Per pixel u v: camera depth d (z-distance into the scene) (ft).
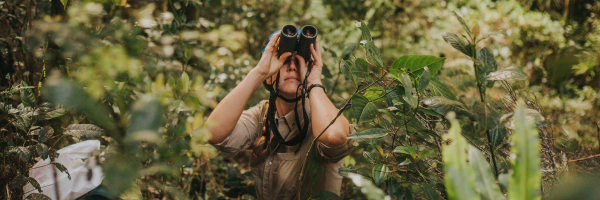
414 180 3.92
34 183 3.61
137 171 1.82
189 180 6.82
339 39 14.33
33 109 3.75
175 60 5.93
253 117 4.68
